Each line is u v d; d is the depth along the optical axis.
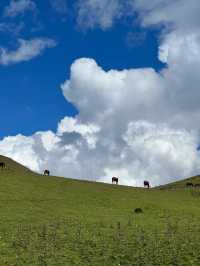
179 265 37.88
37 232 49.09
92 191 83.44
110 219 60.44
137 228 53.62
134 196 82.31
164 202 78.75
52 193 78.38
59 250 42.00
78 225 54.41
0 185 79.06
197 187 104.62
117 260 39.19
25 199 71.50
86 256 40.25
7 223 53.53
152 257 39.81
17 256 39.69
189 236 48.94
